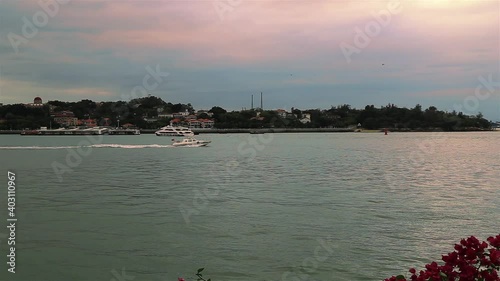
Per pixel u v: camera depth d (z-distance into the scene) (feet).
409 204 100.58
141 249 65.57
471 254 21.08
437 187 132.16
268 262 59.57
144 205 101.81
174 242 69.05
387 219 83.76
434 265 21.48
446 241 68.54
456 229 75.82
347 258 60.70
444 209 93.97
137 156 280.92
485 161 238.48
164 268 57.88
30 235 73.67
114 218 86.74
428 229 75.66
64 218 86.63
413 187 132.26
